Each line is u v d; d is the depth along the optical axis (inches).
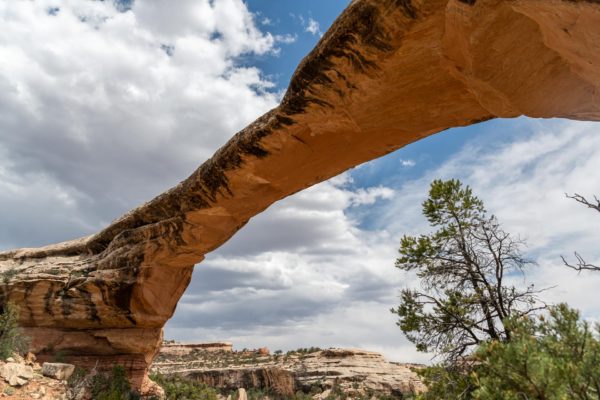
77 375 685.3
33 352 772.6
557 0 170.6
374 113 394.3
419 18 289.0
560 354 171.9
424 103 376.2
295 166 526.6
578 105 269.1
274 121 462.6
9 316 692.1
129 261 789.2
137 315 802.2
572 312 174.9
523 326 192.1
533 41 232.2
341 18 331.3
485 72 262.1
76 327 818.8
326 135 462.0
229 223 704.4
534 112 282.4
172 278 829.8
